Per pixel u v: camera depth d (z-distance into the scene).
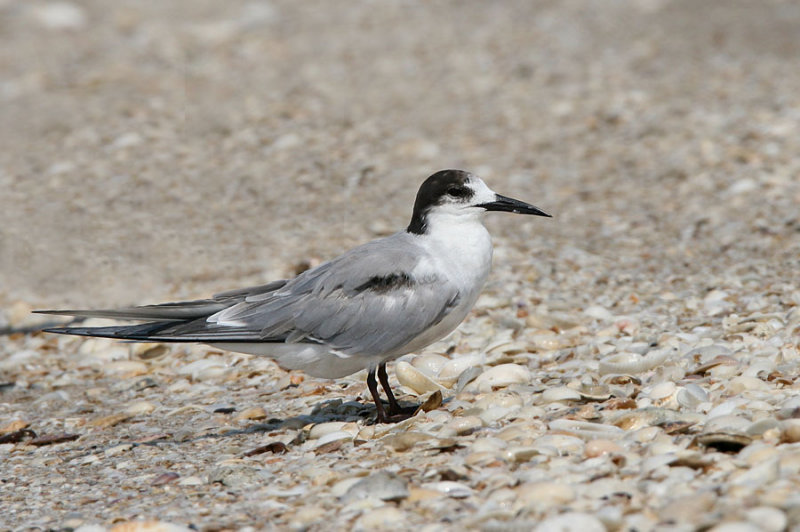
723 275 11.92
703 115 17.86
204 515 6.62
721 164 15.80
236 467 7.34
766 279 11.56
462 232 8.38
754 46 21.97
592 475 6.43
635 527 5.66
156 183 16.08
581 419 7.57
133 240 14.23
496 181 15.91
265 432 8.39
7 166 16.83
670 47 22.17
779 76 19.70
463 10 25.39
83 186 16.00
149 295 12.69
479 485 6.48
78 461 8.09
